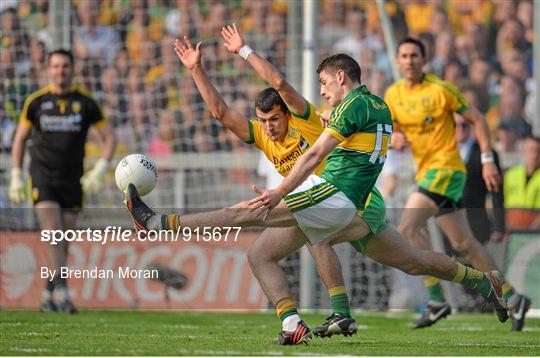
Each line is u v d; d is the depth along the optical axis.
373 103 19.55
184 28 47.38
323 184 19.23
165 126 45.25
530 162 40.75
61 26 42.28
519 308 27.34
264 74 19.97
